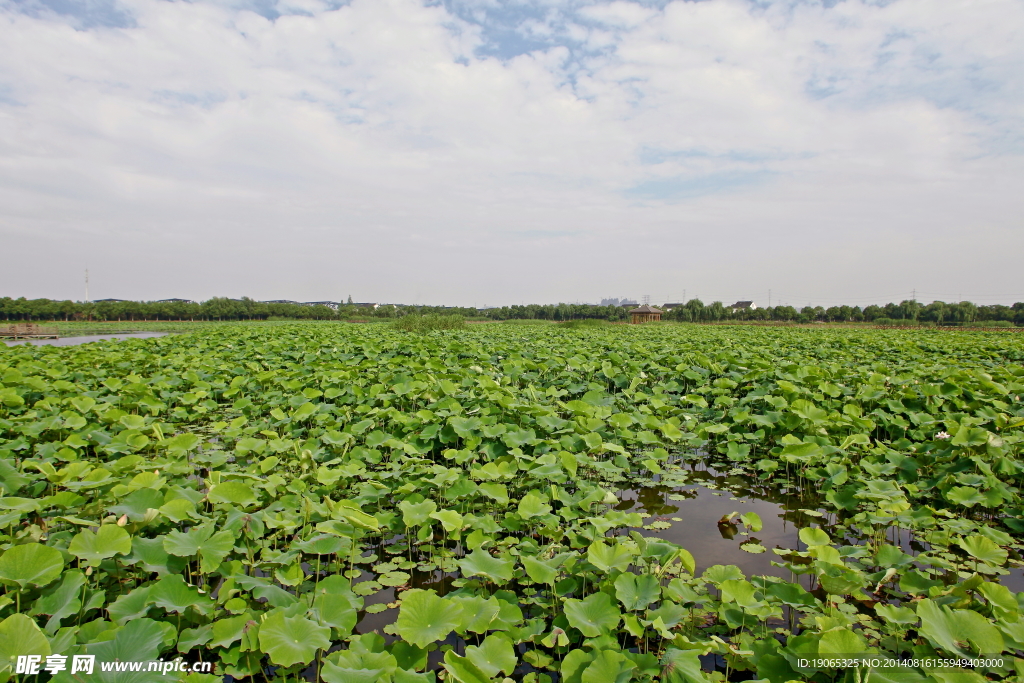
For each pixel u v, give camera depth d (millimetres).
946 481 5852
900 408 8375
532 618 3840
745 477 7406
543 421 7617
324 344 18141
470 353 15680
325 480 5484
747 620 3570
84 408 7902
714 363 12602
